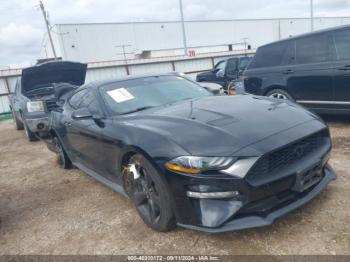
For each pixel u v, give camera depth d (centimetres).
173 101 381
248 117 283
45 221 350
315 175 271
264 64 636
